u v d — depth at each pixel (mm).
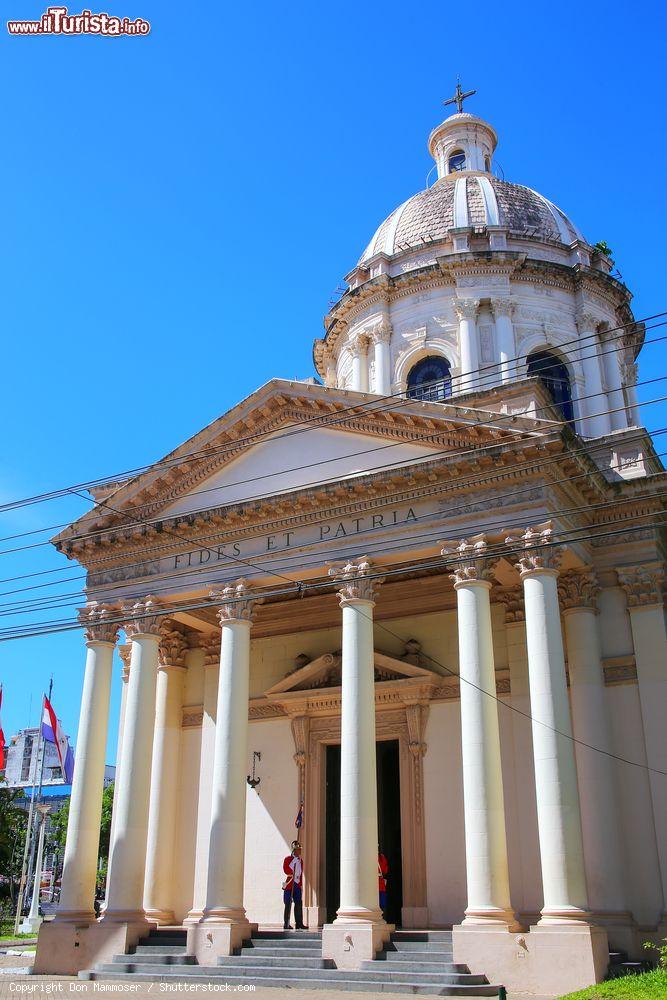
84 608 24062
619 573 21641
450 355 31375
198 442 23781
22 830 62656
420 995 15492
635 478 22156
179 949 19766
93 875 21734
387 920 22672
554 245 33219
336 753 24953
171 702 26500
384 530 20656
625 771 20344
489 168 40000
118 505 24312
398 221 36281
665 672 20562
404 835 22812
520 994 15555
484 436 20094
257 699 26125
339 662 24984
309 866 23703
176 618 25312
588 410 30844
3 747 38000
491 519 19531
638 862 19625
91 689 23156
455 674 23531
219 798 20312
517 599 22859
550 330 31469
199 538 23141
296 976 17234
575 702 20812
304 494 21500
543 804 17141
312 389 22469
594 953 15656
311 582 21781
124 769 21875
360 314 33906
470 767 17844
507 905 17031
